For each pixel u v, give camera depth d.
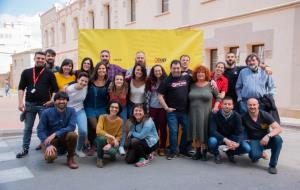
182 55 6.42
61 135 5.38
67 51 29.86
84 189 4.40
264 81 5.94
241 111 5.95
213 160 5.84
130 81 6.00
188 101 5.86
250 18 11.98
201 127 5.66
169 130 5.98
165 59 6.70
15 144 7.30
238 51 12.63
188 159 5.92
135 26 19.58
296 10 10.38
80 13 27.14
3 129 8.90
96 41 6.65
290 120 10.15
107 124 5.68
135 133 5.61
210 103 5.70
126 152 5.91
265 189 4.40
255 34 11.83
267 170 5.25
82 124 5.75
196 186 4.52
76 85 5.68
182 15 15.45
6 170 5.26
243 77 5.98
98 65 5.84
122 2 20.88
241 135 5.44
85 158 5.94
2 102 21.52
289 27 10.62
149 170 5.24
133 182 4.67
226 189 4.41
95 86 5.90
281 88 11.03
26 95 6.06
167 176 4.94
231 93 6.29
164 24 16.86
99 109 6.01
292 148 6.77
